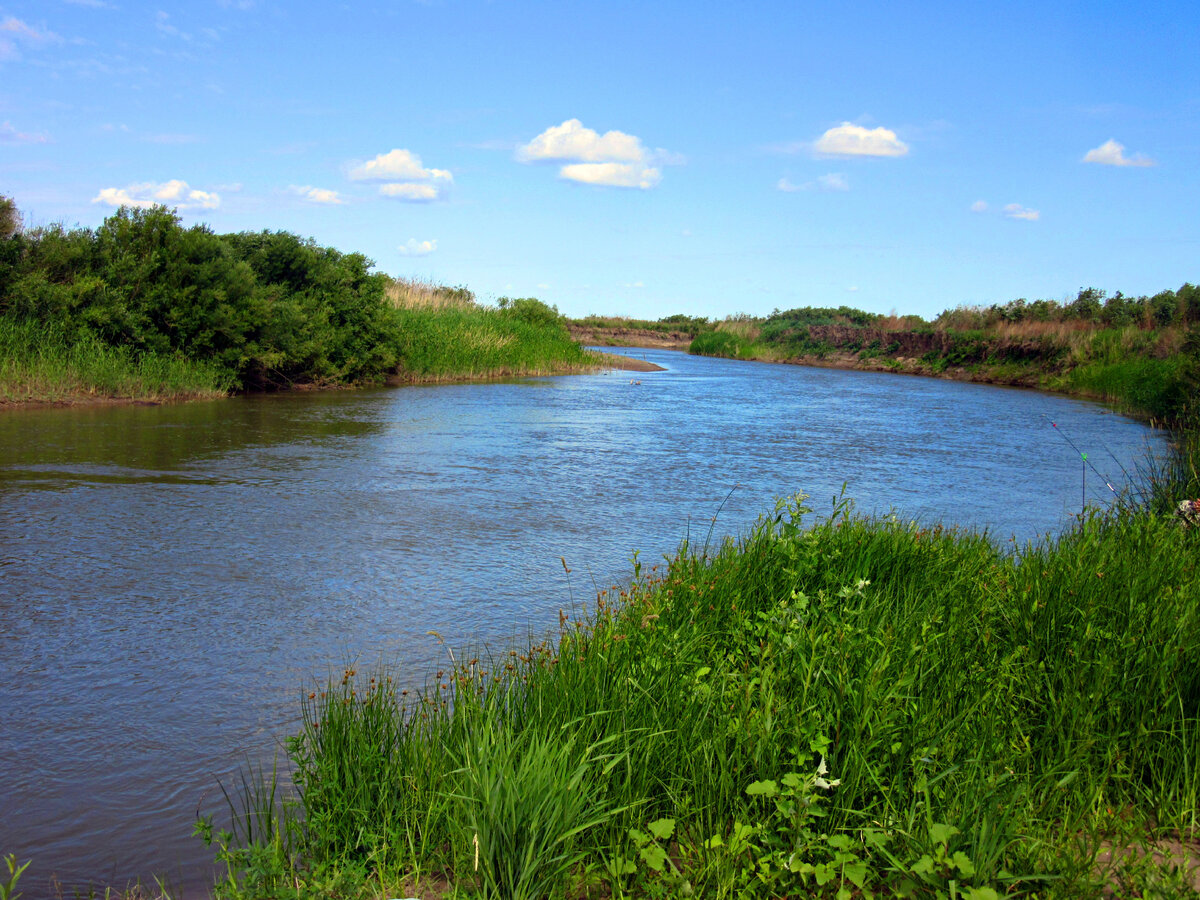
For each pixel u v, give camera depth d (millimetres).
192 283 21438
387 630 6305
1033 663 4613
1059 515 11023
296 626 6344
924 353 50188
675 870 3129
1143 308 41750
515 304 45344
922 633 4848
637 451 15992
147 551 8141
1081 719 4023
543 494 11578
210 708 5004
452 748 3916
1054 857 3150
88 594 6914
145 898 3352
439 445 15617
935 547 7109
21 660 5625
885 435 19812
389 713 4250
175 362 20547
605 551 8711
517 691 4582
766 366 56000
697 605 5527
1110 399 31078
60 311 19234
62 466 11883
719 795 3549
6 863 3559
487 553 8523
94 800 4039
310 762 4090
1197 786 3684
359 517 9820
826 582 6141
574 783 3348
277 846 3434
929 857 3016
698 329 99000
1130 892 2994
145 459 12711
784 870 3217
